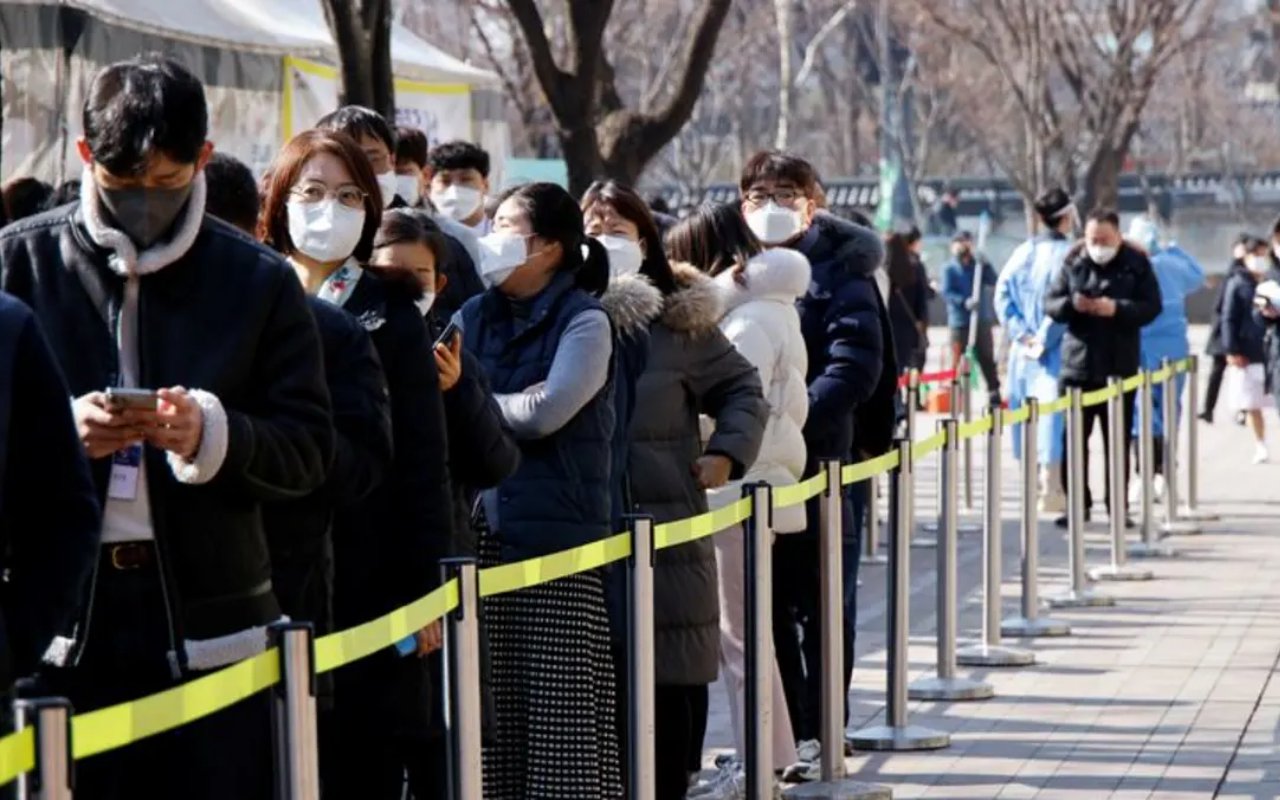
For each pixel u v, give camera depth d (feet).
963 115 429.79
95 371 38.55
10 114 106.83
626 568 53.72
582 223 57.00
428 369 48.44
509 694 54.49
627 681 54.03
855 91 494.59
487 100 154.81
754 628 60.64
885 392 74.84
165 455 38.19
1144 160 511.81
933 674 88.17
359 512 48.34
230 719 39.19
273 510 42.42
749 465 61.36
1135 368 127.34
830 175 535.19
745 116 480.64
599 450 56.08
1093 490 157.58
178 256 38.81
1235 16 464.24
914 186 443.73
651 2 334.65
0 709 33.73
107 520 38.22
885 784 69.51
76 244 38.93
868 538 123.85
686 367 60.85
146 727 33.55
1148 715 79.92
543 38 126.62
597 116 133.08
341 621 48.60
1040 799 67.62
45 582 34.30
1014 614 103.81
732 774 66.64
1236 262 183.62
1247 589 111.14
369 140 63.82
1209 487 161.17
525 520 55.06
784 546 70.44
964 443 150.71
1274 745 74.79
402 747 51.78
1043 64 297.12
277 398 39.65
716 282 64.34
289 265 40.27
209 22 119.96
